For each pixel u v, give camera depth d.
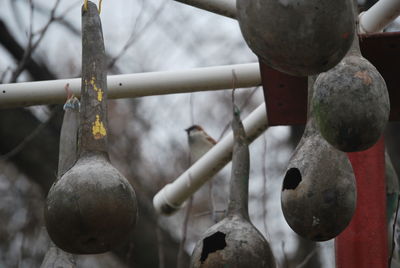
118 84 7.66
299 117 7.65
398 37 6.42
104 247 5.26
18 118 14.78
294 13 4.68
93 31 5.58
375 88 5.14
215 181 17.50
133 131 18.38
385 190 7.85
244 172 6.30
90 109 5.47
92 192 5.15
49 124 15.01
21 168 14.94
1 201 16.31
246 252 5.85
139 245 15.29
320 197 5.54
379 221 7.80
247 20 4.81
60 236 5.20
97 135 5.43
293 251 14.92
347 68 5.19
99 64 5.54
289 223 5.70
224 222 6.09
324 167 5.57
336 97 5.13
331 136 5.20
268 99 7.36
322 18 4.68
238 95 18.88
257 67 7.70
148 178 17.36
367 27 7.30
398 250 8.52
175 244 15.59
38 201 16.20
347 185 5.58
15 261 15.03
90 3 5.64
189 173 8.95
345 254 7.80
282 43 4.74
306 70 4.86
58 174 6.01
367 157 7.89
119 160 17.64
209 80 7.66
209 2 7.20
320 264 14.33
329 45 4.74
